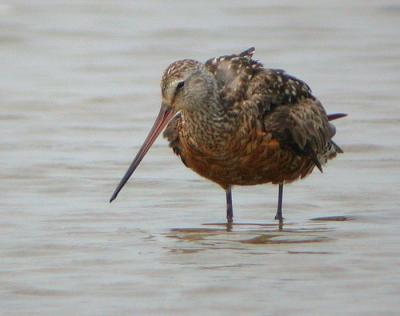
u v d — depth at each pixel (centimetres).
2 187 1655
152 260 1304
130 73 2519
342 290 1192
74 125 2064
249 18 3109
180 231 1441
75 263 1295
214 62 1516
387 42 2822
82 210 1542
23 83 2412
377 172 1755
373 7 3253
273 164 1485
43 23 3008
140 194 1638
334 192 1644
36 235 1412
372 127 2030
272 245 1364
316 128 1525
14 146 1903
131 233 1428
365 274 1241
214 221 1501
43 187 1658
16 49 2759
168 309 1146
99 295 1189
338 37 2884
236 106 1454
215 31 2948
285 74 1531
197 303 1162
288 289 1198
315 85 2395
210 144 1458
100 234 1422
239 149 1459
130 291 1199
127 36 2891
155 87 2383
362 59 2647
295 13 3173
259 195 1641
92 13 3144
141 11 3189
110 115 2150
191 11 3191
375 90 2333
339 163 1806
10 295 1192
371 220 1489
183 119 1473
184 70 1449
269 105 1475
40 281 1234
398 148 1888
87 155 1852
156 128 1468
